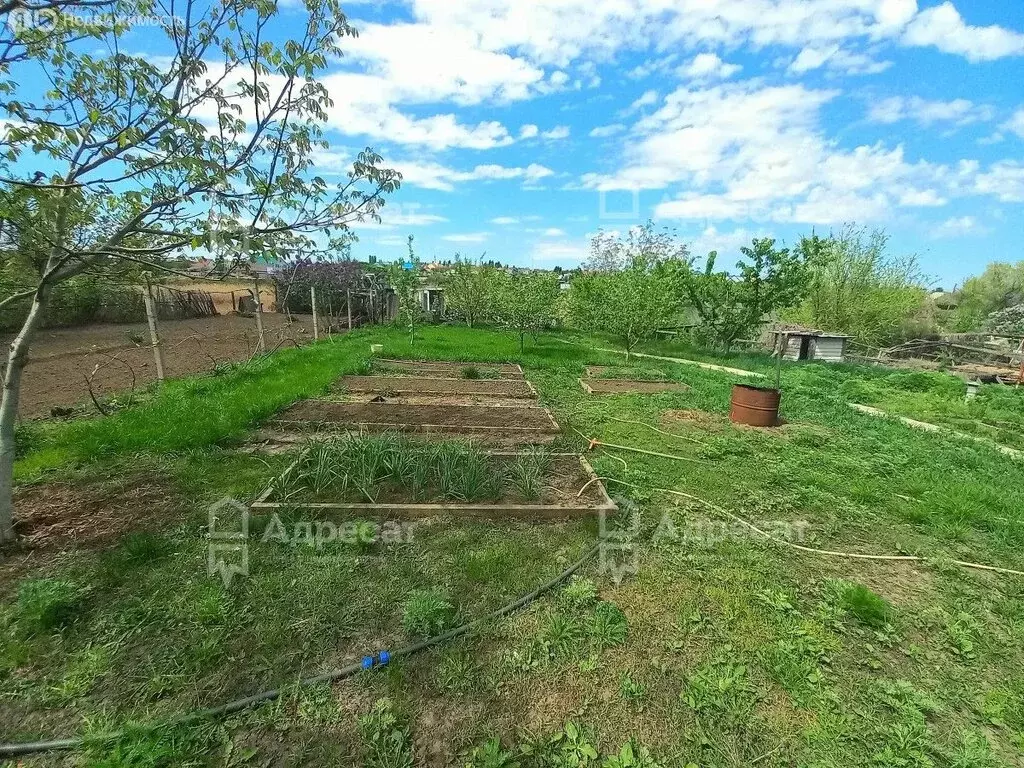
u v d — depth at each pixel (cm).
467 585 321
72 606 277
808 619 311
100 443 495
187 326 1827
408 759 207
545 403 820
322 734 217
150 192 292
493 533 386
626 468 537
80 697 227
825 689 256
